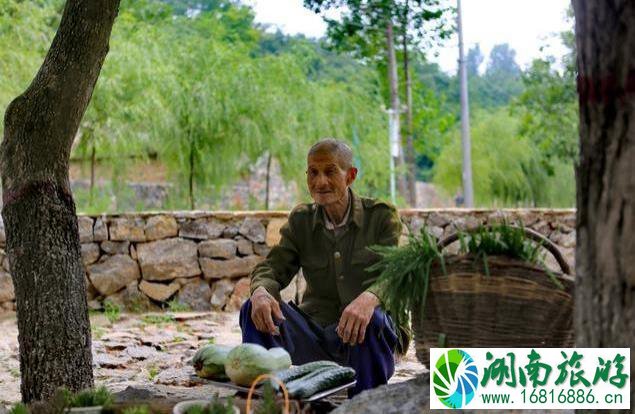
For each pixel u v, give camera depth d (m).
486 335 2.43
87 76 3.60
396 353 3.42
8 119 3.60
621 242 1.96
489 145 21.09
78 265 3.65
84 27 3.56
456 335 2.47
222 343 6.29
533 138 19.17
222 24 15.95
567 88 17.02
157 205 13.66
